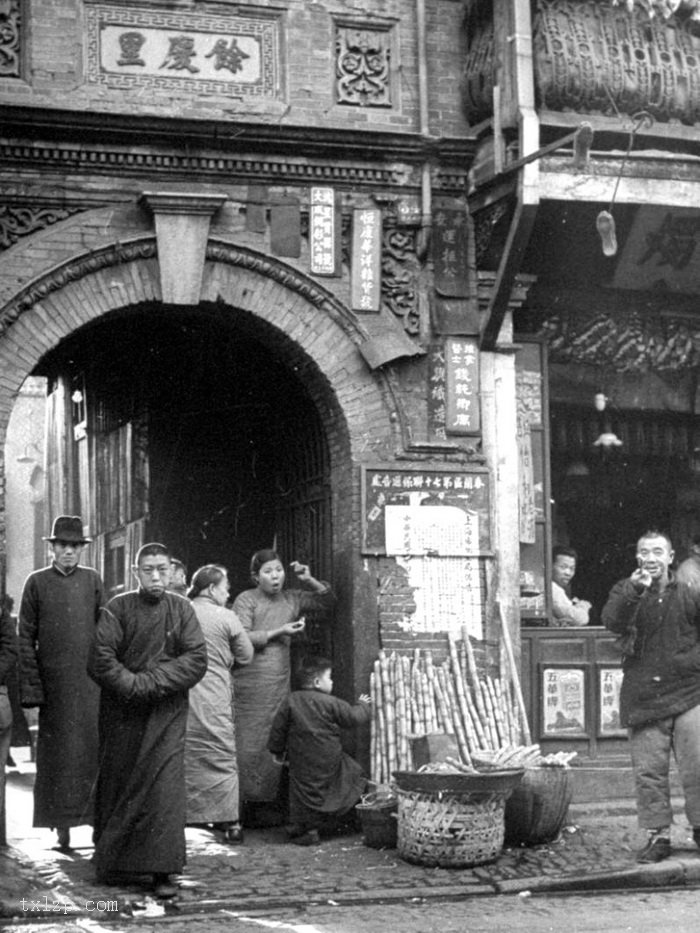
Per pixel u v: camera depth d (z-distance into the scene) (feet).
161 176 31.89
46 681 28.94
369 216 33.09
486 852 27.07
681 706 27.25
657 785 27.37
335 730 30.25
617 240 34.06
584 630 34.17
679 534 40.98
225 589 31.53
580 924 22.61
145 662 25.12
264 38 32.86
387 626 32.48
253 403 38.40
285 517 37.55
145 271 31.58
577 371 36.65
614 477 40.47
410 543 32.76
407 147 33.14
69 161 31.12
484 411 33.68
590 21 32.86
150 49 32.04
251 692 32.24
